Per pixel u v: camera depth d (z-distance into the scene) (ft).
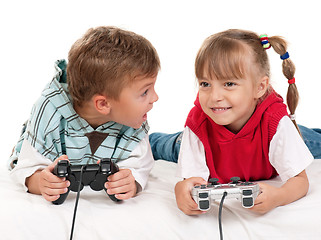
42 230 4.20
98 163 4.53
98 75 4.59
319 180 5.06
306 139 5.84
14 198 4.50
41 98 4.88
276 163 4.82
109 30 4.78
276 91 5.10
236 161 4.98
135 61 4.55
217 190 4.11
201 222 4.27
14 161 5.30
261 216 4.31
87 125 4.94
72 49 4.82
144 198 4.63
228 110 4.58
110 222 4.25
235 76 4.50
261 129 4.79
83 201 4.55
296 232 4.21
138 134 5.13
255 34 4.84
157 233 4.20
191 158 4.98
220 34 4.71
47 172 4.40
